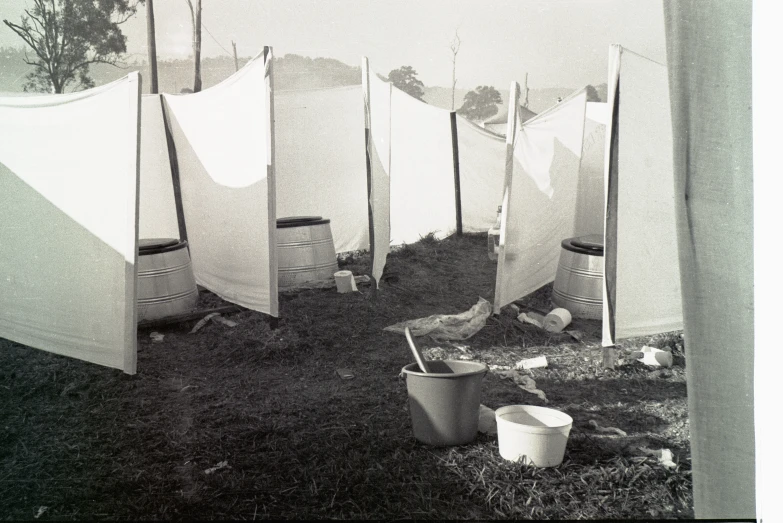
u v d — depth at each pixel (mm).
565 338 5555
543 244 6719
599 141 7184
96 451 3434
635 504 2875
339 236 9102
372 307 6391
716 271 2279
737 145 2215
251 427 3715
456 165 10727
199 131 6309
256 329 5598
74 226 4758
